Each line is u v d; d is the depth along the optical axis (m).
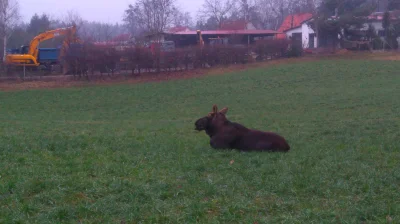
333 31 58.50
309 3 76.94
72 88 40.94
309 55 52.09
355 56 51.00
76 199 7.36
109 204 7.04
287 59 50.16
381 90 33.16
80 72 44.06
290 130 17.94
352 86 36.50
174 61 45.41
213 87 39.16
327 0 60.59
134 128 19.16
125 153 11.24
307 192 7.84
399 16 62.50
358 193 7.78
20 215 6.61
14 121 24.22
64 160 10.24
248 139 11.55
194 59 46.28
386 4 85.81
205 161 10.20
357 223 6.44
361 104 27.48
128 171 9.10
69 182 8.10
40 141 12.80
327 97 31.66
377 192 7.78
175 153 11.30
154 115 28.11
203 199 7.43
